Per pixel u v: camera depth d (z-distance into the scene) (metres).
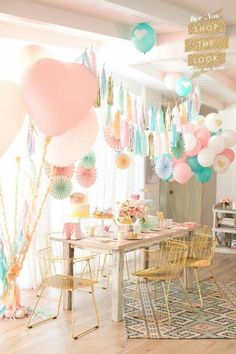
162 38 5.57
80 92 3.70
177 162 6.58
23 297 5.43
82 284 4.46
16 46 5.10
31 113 3.70
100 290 5.91
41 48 4.10
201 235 6.56
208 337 4.33
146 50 4.80
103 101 5.31
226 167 6.95
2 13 4.13
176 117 6.54
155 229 5.83
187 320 4.80
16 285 4.88
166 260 5.70
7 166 5.35
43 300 5.36
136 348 4.05
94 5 4.48
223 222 8.79
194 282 6.41
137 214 5.29
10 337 4.23
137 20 5.02
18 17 4.25
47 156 4.20
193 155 6.54
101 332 4.41
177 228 6.00
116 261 4.72
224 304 5.41
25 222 5.02
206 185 11.14
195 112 6.80
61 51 5.70
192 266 5.40
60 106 3.59
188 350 4.03
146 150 6.43
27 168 5.42
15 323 4.59
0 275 4.83
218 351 4.02
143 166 8.34
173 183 10.04
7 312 4.75
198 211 10.95
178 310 5.14
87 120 4.12
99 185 6.95
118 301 4.71
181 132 6.51
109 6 4.13
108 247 4.68
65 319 4.76
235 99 9.35
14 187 5.37
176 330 4.49
